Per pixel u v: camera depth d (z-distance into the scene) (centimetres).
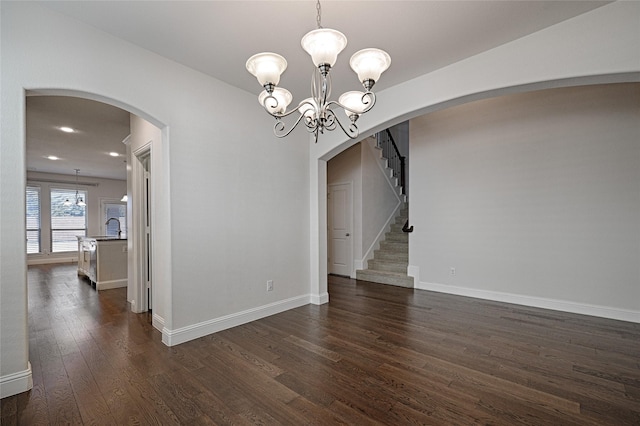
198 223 300
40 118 434
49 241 868
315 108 202
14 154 198
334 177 650
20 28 201
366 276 582
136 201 388
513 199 416
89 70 230
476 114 450
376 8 211
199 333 298
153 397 198
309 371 230
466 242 459
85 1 204
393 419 175
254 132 356
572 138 375
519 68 249
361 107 204
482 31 239
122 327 329
